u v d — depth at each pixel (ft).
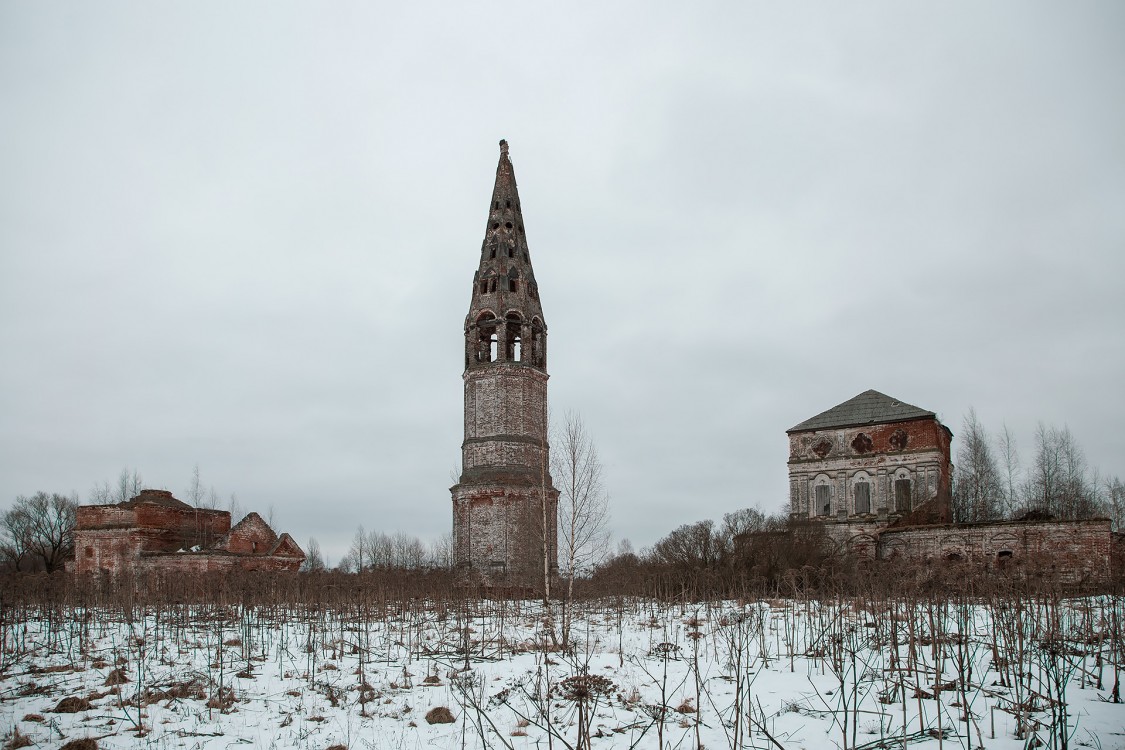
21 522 326.65
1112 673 66.03
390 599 129.80
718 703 60.59
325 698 65.16
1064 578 135.23
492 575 195.21
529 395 223.10
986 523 163.43
